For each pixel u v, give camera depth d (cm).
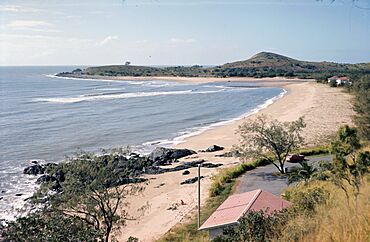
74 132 6531
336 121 6425
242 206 1938
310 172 2831
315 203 1481
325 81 15512
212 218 1950
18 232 1275
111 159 2397
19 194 3531
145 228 2695
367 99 4841
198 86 16538
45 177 3900
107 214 2111
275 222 1262
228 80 19725
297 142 3725
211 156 4794
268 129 3819
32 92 13850
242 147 4097
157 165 4478
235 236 1251
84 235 1354
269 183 3231
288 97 11125
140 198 3288
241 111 8769
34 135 6275
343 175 1580
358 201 1190
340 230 832
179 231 2494
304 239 896
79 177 2186
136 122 7500
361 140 3597
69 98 11675
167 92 13525
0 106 9806
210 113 8562
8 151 5238
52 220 1361
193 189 3450
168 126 7088
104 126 7081
